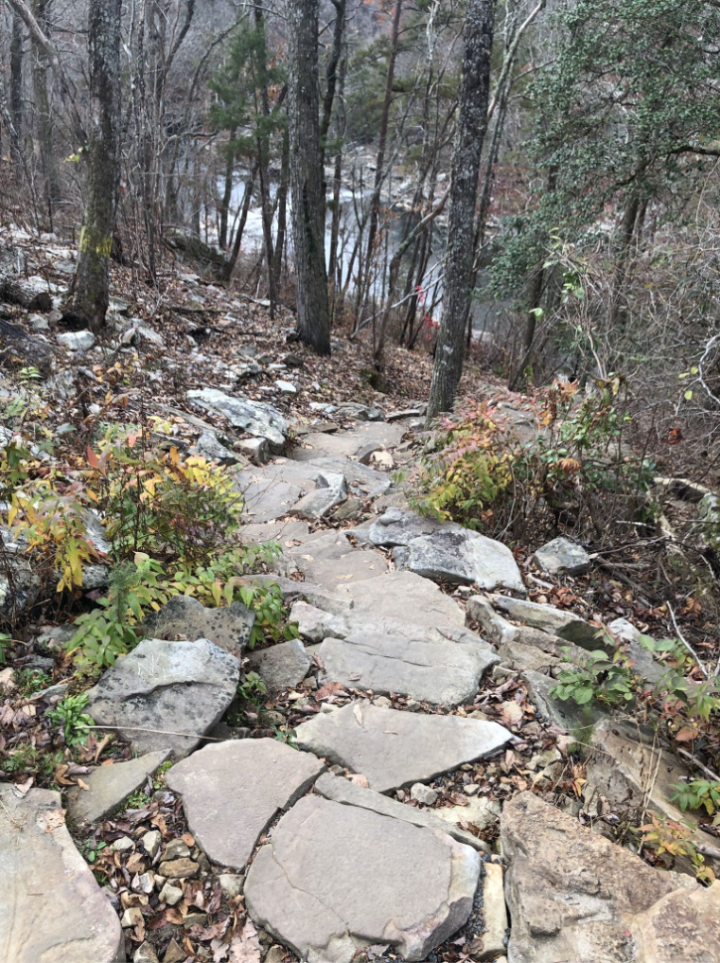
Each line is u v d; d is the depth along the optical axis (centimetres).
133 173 1425
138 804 258
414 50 1875
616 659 350
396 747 305
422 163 1864
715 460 634
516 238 1297
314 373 1255
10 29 1619
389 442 1004
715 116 980
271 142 1639
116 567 346
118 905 225
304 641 393
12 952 200
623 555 570
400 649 380
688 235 820
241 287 1955
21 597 344
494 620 423
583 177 1180
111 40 818
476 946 224
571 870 244
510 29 1695
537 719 334
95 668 314
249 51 1439
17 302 892
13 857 227
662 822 272
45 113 1634
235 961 214
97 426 594
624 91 1123
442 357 946
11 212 1221
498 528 589
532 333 1524
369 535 578
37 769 263
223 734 303
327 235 2884
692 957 211
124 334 961
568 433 579
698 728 324
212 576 370
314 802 265
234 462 750
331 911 224
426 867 241
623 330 741
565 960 215
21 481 379
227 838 247
